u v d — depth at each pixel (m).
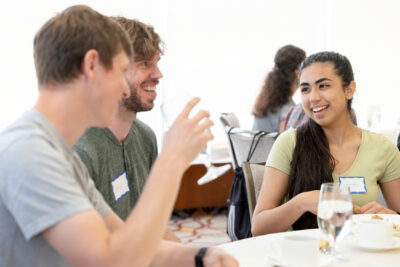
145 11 4.71
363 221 1.34
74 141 0.99
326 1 5.39
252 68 5.14
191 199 4.75
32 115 0.93
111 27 0.98
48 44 0.93
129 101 1.58
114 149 1.59
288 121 3.35
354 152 2.02
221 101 5.06
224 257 1.07
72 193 0.85
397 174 2.02
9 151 0.85
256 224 1.86
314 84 1.97
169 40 4.84
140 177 1.74
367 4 5.52
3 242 0.91
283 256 1.12
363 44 5.57
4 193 0.85
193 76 4.96
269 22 5.19
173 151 0.90
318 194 1.70
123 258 0.81
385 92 5.65
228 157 5.00
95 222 0.84
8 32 4.17
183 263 1.11
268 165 2.02
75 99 0.94
